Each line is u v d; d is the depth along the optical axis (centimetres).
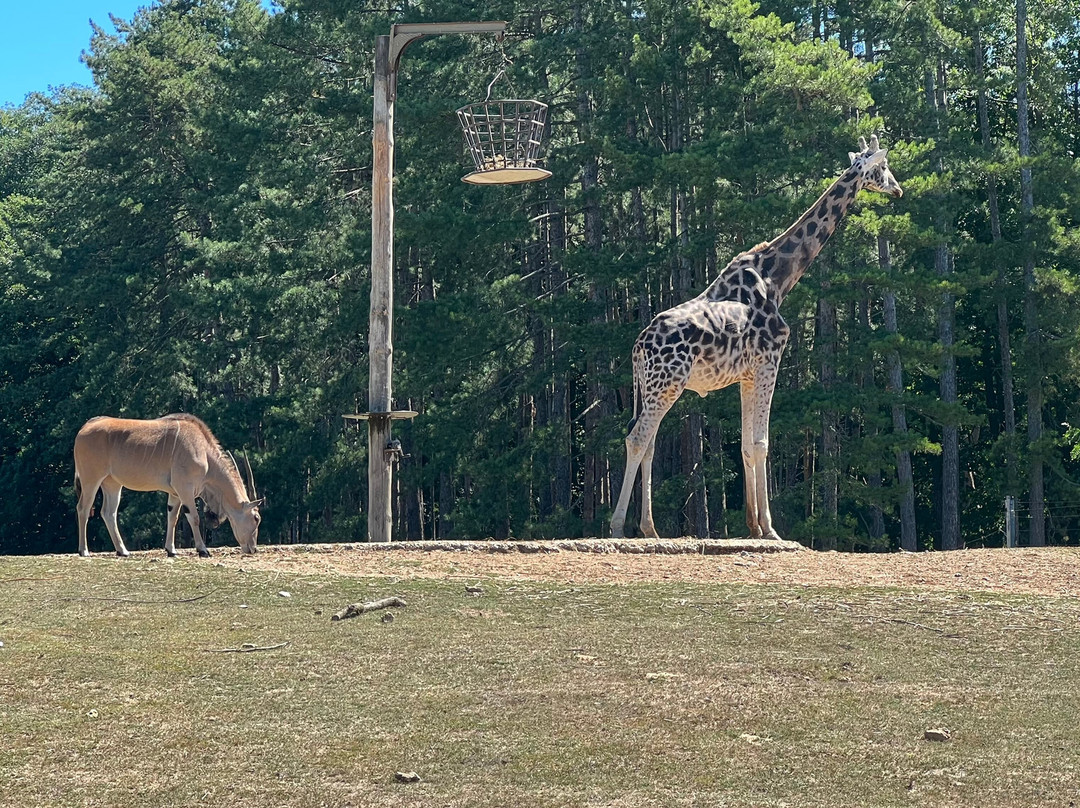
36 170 6047
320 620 1080
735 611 1127
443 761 752
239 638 1019
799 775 733
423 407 3606
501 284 3147
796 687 903
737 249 3044
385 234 1527
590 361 3362
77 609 1113
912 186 2805
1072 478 3628
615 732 803
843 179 1673
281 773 733
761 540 1495
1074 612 1141
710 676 925
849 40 3538
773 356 1612
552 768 741
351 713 837
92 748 771
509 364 3441
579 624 1074
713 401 2862
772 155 2823
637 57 2888
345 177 3781
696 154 2723
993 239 3569
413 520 3775
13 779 721
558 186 3278
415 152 3170
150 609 1113
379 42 1523
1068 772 740
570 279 3262
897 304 3575
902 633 1060
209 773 733
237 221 3738
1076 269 3578
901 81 3400
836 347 3219
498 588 1205
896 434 2948
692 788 712
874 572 1341
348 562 1345
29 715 829
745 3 2752
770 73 2714
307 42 3669
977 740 795
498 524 3366
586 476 3434
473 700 864
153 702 857
